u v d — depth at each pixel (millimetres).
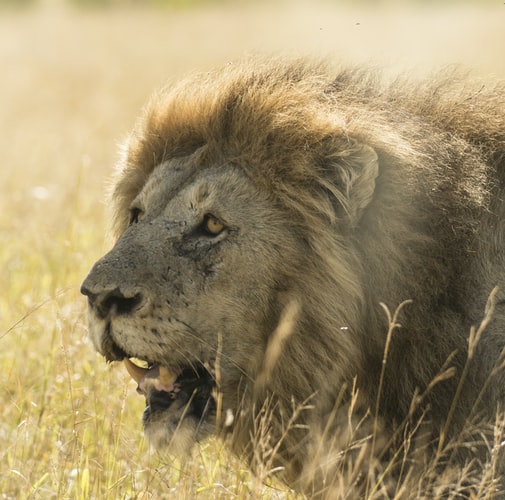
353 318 9805
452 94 10766
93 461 11070
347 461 9992
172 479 11297
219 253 9938
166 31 64062
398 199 9773
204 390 10148
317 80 10586
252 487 10188
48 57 51938
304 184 9898
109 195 11734
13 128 32625
